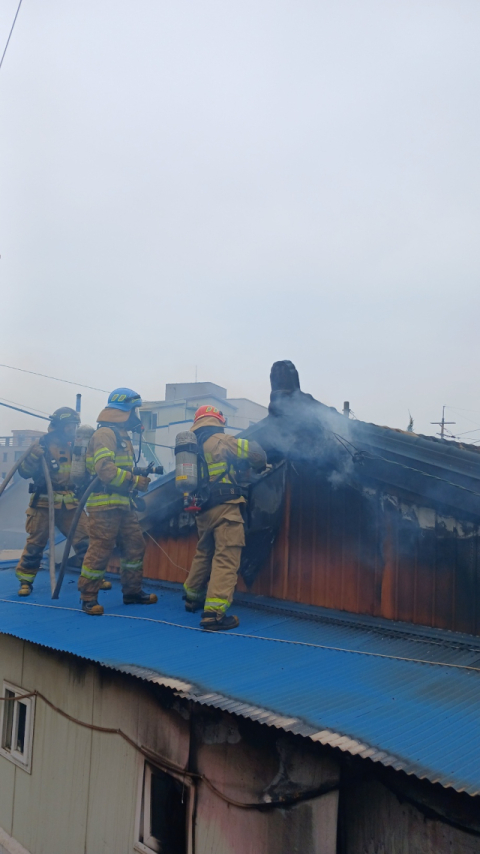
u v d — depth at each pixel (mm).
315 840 3449
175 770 4164
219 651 4410
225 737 3928
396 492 4902
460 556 4500
